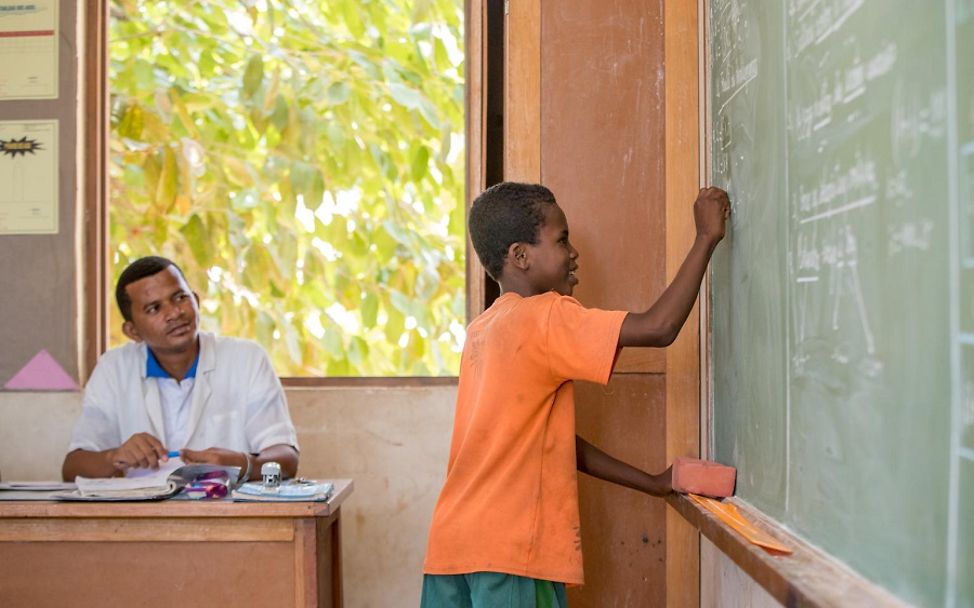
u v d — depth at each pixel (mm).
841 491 1319
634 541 2430
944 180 985
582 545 2428
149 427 2508
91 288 2824
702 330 2287
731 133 1985
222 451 2299
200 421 2520
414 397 2814
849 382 1281
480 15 2701
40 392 2762
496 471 1842
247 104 3084
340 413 2811
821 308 1396
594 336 1794
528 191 1953
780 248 1609
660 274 2416
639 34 2455
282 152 3105
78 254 2771
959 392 964
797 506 1525
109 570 2053
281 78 3137
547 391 1858
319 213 3150
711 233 1933
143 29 3150
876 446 1189
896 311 1120
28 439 2758
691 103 2410
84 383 2787
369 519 2803
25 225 2771
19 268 2766
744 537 1542
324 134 3107
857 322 1249
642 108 2445
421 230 3174
